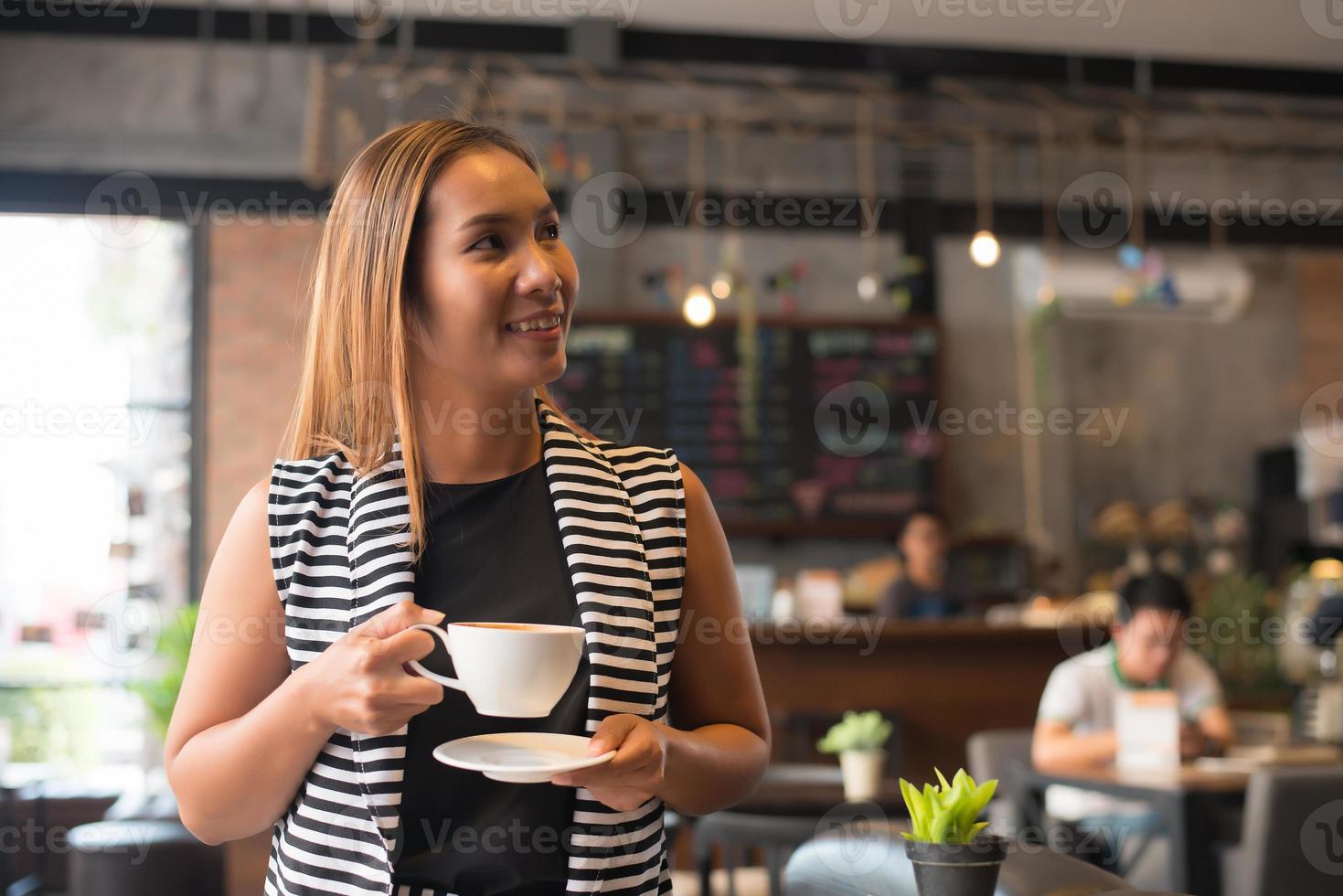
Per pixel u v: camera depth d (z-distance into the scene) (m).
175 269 5.85
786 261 6.64
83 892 3.63
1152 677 3.32
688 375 6.34
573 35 5.38
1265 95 6.05
